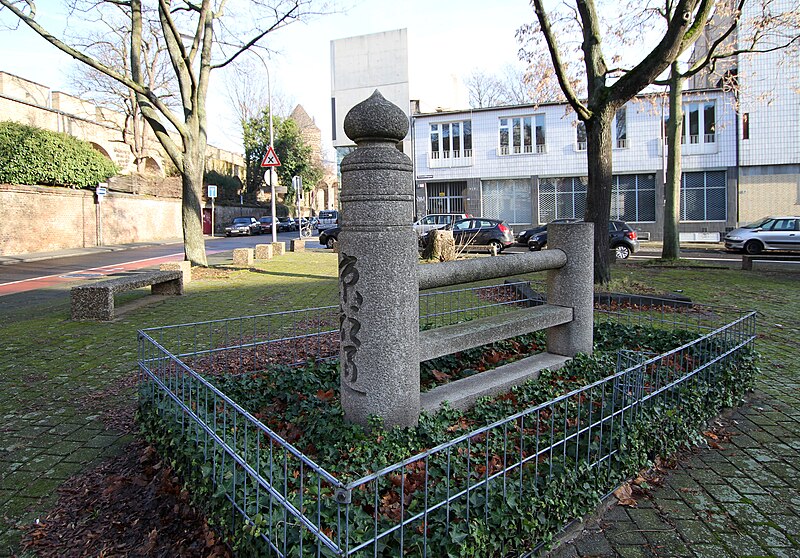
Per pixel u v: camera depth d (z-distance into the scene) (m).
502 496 2.61
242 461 2.53
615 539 2.87
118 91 32.38
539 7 9.73
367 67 35.97
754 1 22.92
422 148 32.41
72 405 4.83
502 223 23.53
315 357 5.62
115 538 2.91
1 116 25.38
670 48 9.02
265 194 55.78
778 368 5.82
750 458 3.78
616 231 20.11
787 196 26.55
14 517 3.13
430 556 2.30
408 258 3.43
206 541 2.75
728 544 2.83
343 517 2.45
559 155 30.16
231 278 14.03
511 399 4.24
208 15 14.83
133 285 9.27
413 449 3.23
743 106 25.83
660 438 3.56
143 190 32.38
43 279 14.67
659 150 28.27
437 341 3.85
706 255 20.92
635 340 5.88
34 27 11.48
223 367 5.43
